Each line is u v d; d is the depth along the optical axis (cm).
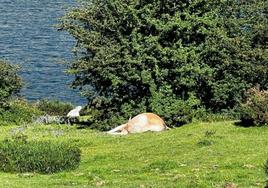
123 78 11638
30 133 10850
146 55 11475
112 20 11800
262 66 11188
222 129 9169
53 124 12619
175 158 7719
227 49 11488
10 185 6619
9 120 13150
